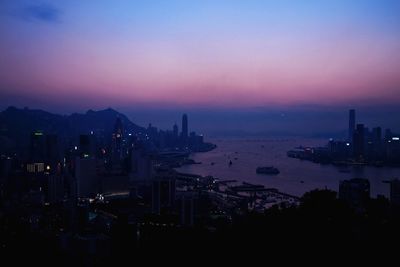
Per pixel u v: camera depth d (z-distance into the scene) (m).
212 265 33.28
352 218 35.41
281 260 29.56
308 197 37.88
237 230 38.28
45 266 44.72
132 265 40.09
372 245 29.27
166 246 40.62
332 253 28.48
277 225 34.97
